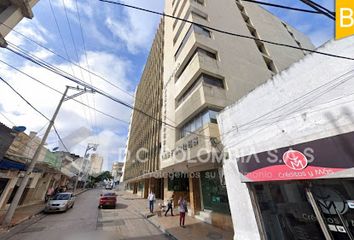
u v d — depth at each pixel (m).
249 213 6.24
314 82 5.22
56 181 26.06
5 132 8.85
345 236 4.33
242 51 13.86
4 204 12.23
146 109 30.00
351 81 4.45
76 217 11.62
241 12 18.78
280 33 20.89
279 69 16.00
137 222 10.67
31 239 7.27
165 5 21.05
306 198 5.25
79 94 12.59
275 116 6.09
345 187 4.46
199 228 9.09
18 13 5.80
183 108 12.22
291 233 5.42
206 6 14.45
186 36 13.22
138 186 31.12
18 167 11.25
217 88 10.67
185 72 12.47
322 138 4.66
